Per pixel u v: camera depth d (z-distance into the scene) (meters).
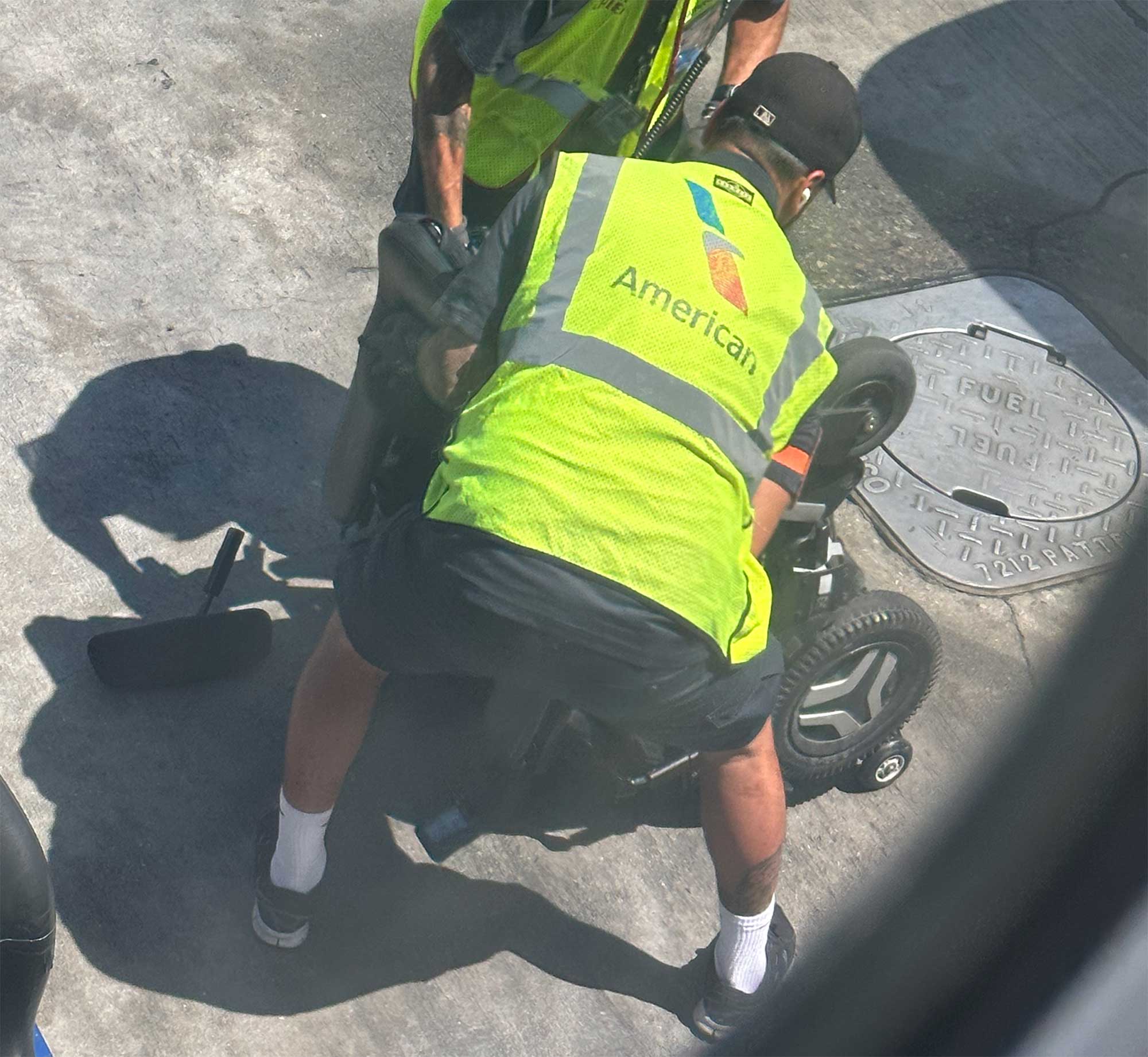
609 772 2.95
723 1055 2.83
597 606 2.14
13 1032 2.30
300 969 2.86
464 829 2.95
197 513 3.56
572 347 2.16
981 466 4.07
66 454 3.60
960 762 3.42
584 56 2.87
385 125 4.63
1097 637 3.67
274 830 2.92
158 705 3.20
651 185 2.24
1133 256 4.82
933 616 3.72
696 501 2.17
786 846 3.20
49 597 3.34
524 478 2.14
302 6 4.91
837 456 2.78
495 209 3.03
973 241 4.75
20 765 3.06
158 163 4.34
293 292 4.12
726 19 3.14
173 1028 2.75
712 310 2.18
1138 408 4.34
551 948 2.97
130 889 2.92
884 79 5.24
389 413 2.75
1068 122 5.25
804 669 2.89
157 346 3.89
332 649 2.58
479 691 3.34
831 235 4.66
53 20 4.65
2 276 3.95
